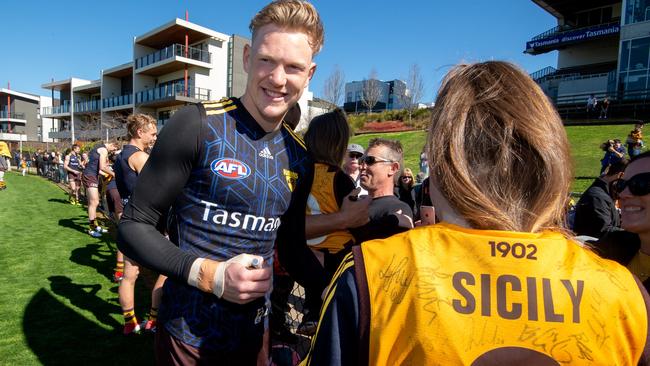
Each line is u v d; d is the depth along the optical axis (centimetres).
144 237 114
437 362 60
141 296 402
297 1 125
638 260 157
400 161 234
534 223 68
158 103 3172
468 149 70
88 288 424
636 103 2225
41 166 2217
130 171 355
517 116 69
